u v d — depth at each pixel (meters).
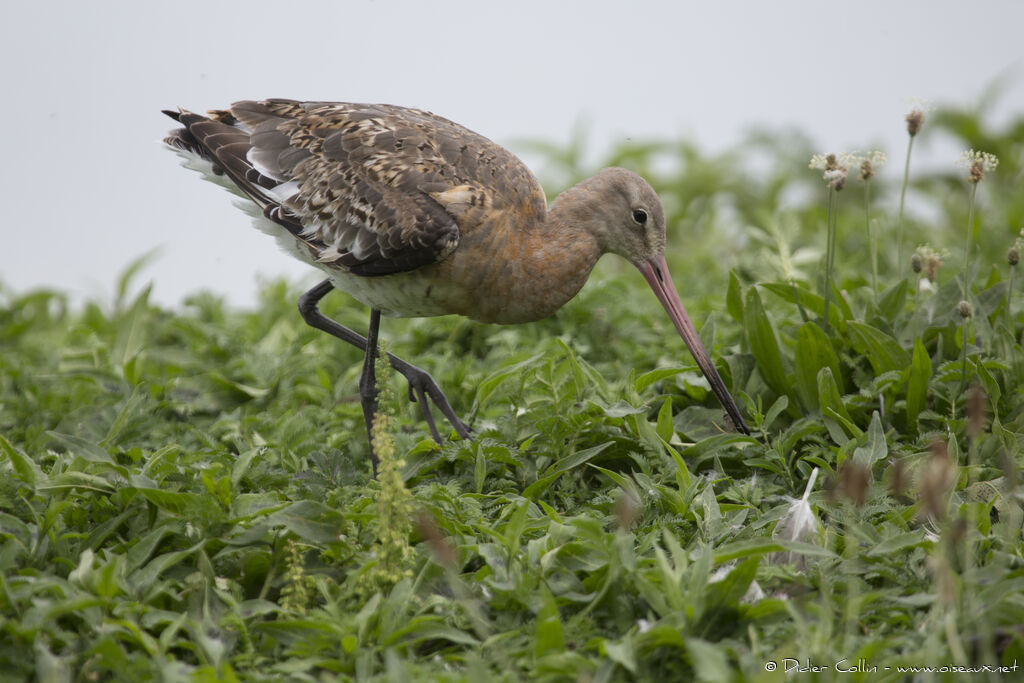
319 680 7.66
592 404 10.95
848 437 10.76
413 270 11.90
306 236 12.19
